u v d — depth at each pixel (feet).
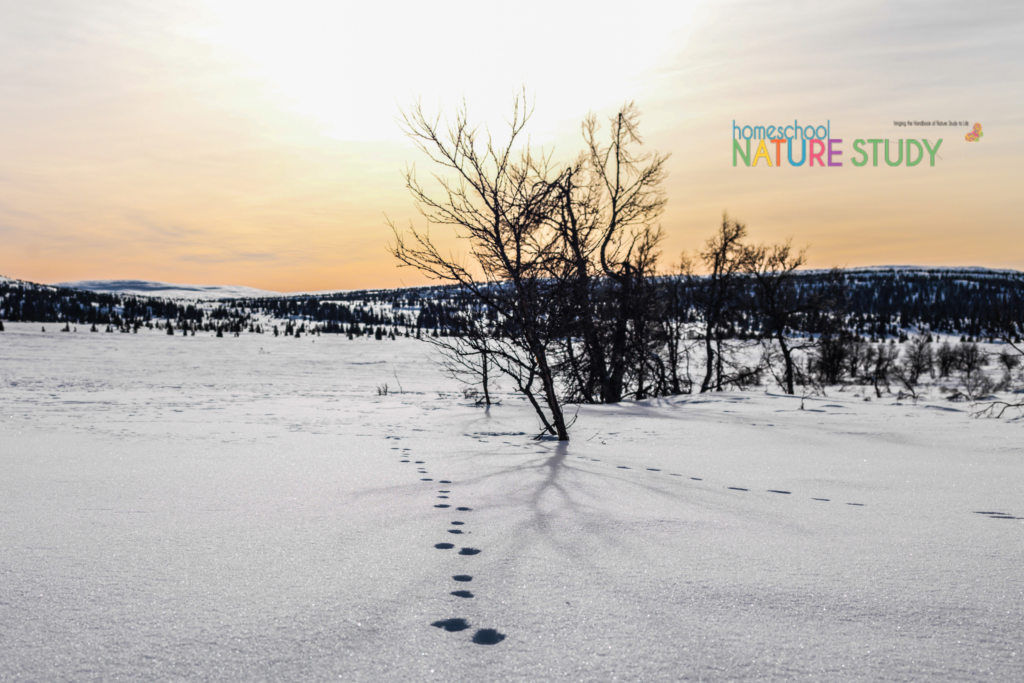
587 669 7.07
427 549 11.51
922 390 97.50
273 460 21.53
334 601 8.98
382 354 175.83
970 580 10.17
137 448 24.08
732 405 48.29
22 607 8.63
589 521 13.65
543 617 8.51
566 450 24.76
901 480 19.30
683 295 77.41
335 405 48.19
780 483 18.80
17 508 14.38
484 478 18.49
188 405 46.47
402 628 8.11
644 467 21.25
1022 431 31.50
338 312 470.39
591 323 48.39
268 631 7.98
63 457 21.71
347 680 6.79
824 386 94.89
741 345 84.69
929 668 7.22
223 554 11.12
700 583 9.89
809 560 11.13
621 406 47.52
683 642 7.80
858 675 7.02
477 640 7.79
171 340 208.85
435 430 31.42
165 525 13.04
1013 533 13.14
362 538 12.20
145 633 7.88
